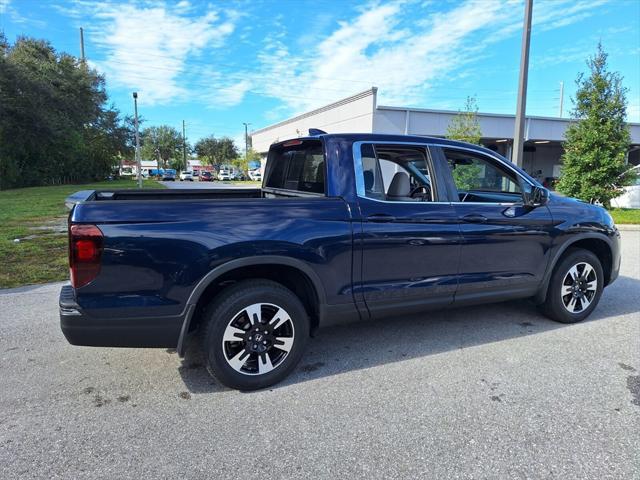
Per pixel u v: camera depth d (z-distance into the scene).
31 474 2.36
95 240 2.80
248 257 3.07
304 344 3.40
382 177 3.75
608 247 4.66
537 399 3.11
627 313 4.90
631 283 6.16
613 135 14.07
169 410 3.00
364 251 3.44
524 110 11.28
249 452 2.55
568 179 14.77
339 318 3.51
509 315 4.83
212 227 3.01
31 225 11.37
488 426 2.79
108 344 2.95
